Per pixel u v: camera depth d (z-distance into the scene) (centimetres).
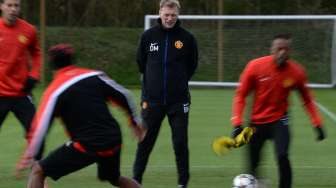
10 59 1981
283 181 1811
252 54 5744
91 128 1552
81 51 6031
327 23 5647
